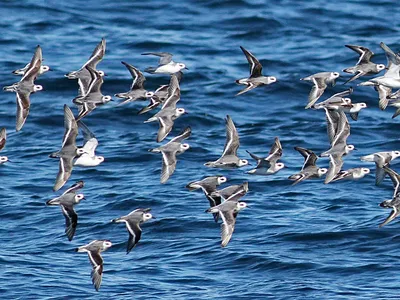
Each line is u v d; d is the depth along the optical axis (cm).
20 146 3616
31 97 4066
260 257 2736
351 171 2547
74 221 2302
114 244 2866
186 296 2531
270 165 2545
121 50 4659
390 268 2670
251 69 2697
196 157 3484
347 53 4619
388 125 3800
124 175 3350
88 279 2650
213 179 2456
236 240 2856
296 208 3070
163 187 3238
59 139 3694
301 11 5169
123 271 2689
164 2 5262
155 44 4728
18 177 3344
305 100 4097
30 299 2527
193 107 3975
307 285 2580
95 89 2672
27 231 2958
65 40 4772
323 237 2853
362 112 3953
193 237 2888
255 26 4978
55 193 3219
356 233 2873
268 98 4109
